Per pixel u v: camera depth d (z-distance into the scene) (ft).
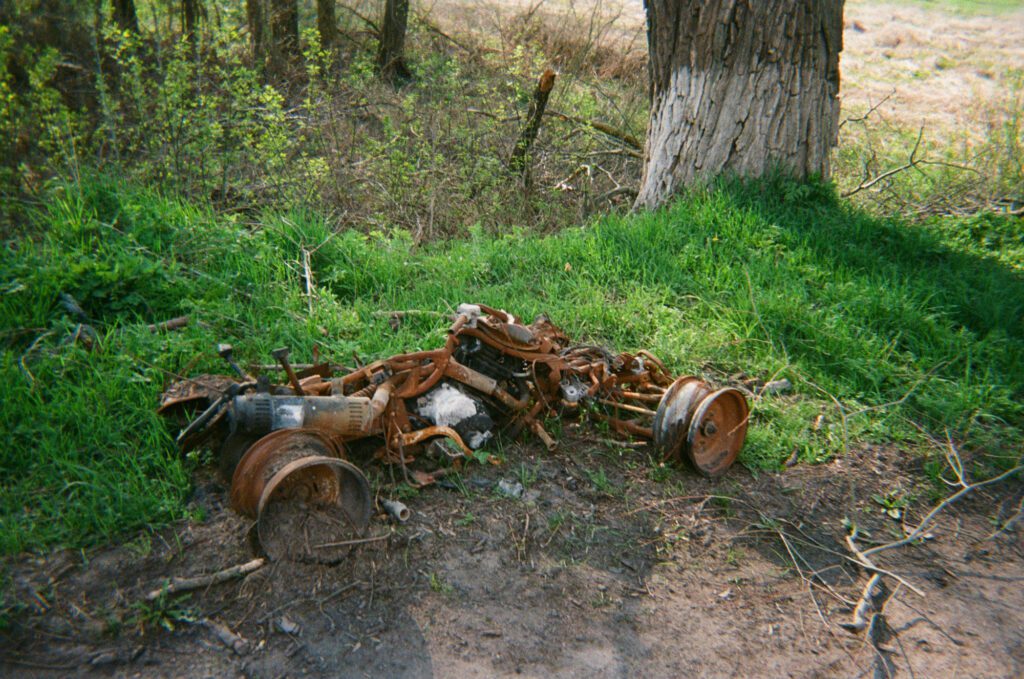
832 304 23.54
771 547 14.51
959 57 62.39
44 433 13.88
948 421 18.92
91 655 10.65
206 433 13.55
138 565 12.07
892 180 37.42
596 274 24.66
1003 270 27.68
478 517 13.98
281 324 18.90
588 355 17.83
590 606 12.51
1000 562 14.80
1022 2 77.56
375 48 51.83
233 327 18.93
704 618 12.62
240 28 45.06
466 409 14.71
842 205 31.22
